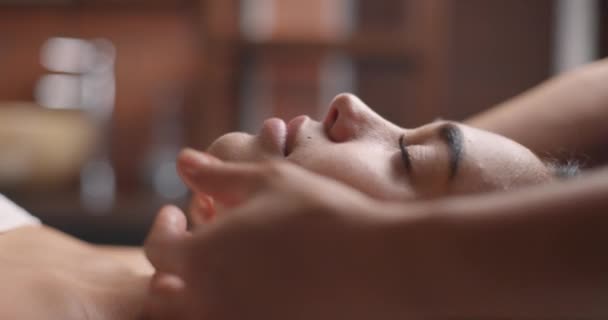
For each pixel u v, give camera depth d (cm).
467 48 179
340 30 179
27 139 164
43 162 167
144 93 191
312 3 179
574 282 49
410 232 50
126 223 160
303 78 181
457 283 49
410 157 61
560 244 49
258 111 182
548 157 73
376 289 50
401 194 60
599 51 165
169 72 191
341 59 180
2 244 68
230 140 64
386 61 179
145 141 190
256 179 53
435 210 50
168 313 53
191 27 188
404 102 180
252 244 51
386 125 64
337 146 61
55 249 69
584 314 49
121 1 184
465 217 50
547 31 177
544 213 49
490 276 49
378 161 61
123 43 189
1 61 191
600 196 49
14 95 193
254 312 52
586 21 168
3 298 58
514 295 49
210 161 54
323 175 60
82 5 185
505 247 49
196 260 52
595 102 81
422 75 178
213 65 178
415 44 177
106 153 187
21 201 162
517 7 177
